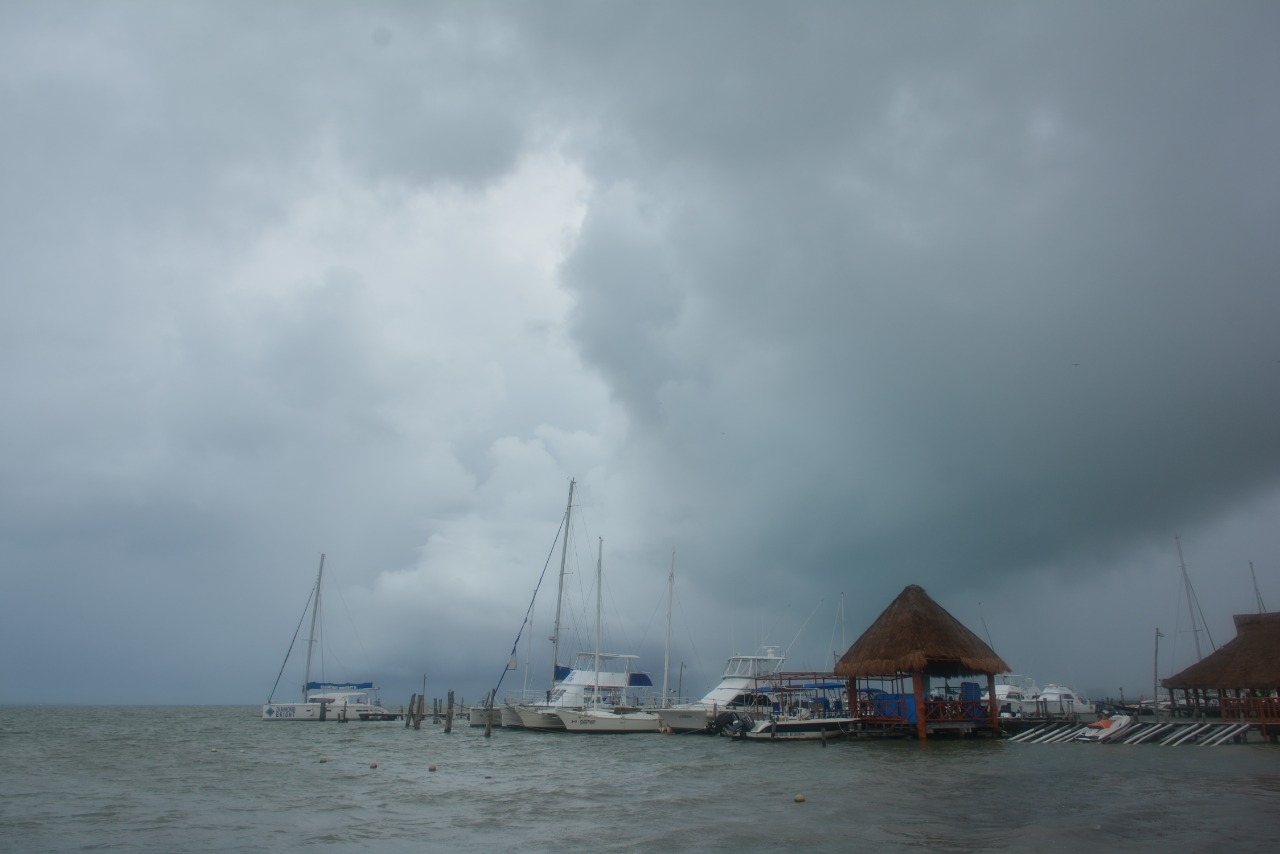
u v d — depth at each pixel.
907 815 23.25
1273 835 20.11
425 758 44.94
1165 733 48.00
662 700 73.81
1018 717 58.78
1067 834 20.34
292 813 24.94
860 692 58.75
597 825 22.34
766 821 22.55
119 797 28.80
